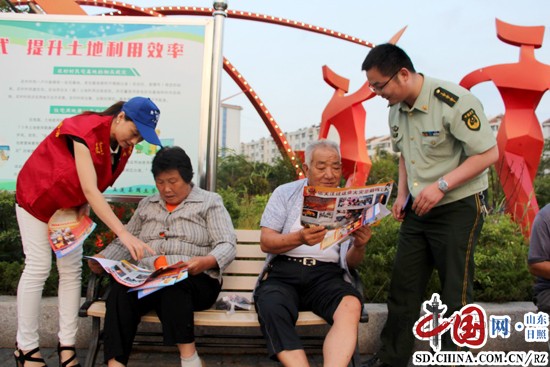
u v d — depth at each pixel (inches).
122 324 105.0
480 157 110.2
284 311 103.0
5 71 154.3
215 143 152.0
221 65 154.3
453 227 114.6
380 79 112.7
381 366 125.2
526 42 254.5
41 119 152.8
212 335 126.0
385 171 717.9
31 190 112.0
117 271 109.1
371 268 158.6
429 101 114.8
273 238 114.3
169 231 122.3
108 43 153.9
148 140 111.0
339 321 101.7
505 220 195.9
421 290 124.1
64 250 110.4
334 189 100.9
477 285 153.3
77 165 108.8
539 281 119.3
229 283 133.4
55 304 137.6
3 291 149.0
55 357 131.1
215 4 154.6
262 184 406.6
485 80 260.2
